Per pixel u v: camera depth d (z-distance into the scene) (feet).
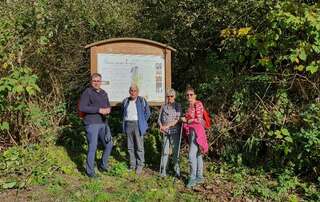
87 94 16.35
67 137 20.11
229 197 15.31
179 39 22.25
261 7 18.78
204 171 18.07
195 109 16.39
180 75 23.04
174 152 17.13
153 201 14.65
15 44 19.06
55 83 20.98
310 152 16.97
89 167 16.28
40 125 19.54
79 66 22.16
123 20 23.11
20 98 19.02
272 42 17.43
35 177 15.90
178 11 21.47
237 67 20.11
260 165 18.25
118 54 18.30
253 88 19.38
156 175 17.26
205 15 20.67
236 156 18.79
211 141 19.26
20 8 20.59
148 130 21.04
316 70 17.04
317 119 17.13
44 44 20.16
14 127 19.25
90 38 22.75
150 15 23.52
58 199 14.38
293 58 17.04
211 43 21.56
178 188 16.02
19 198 14.48
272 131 17.76
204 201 14.90
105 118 16.85
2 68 18.60
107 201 14.39
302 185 16.35
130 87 17.33
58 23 21.38
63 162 17.76
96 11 22.57
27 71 17.74
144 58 18.61
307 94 18.58
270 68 18.28
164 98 18.75
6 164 16.79
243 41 19.15
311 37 17.52
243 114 19.15
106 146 16.98
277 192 15.80
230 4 19.57
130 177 16.80
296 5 17.12
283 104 18.52
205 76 21.40
